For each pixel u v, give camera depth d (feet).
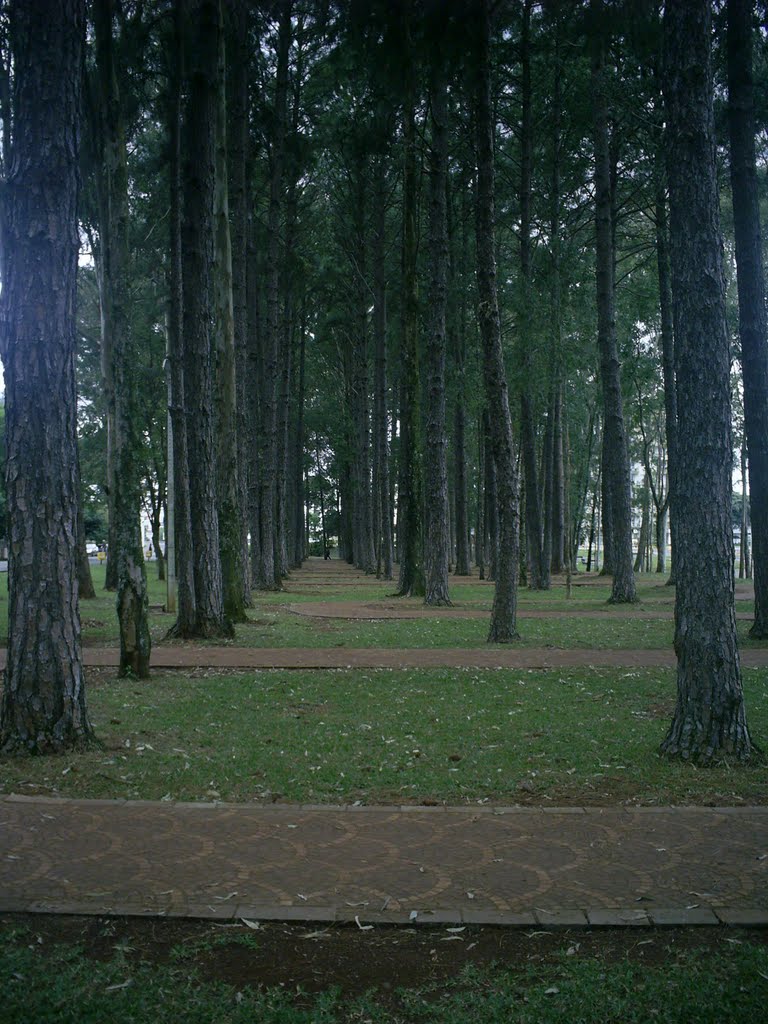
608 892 16.67
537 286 95.66
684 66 26.73
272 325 101.60
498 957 14.42
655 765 25.70
